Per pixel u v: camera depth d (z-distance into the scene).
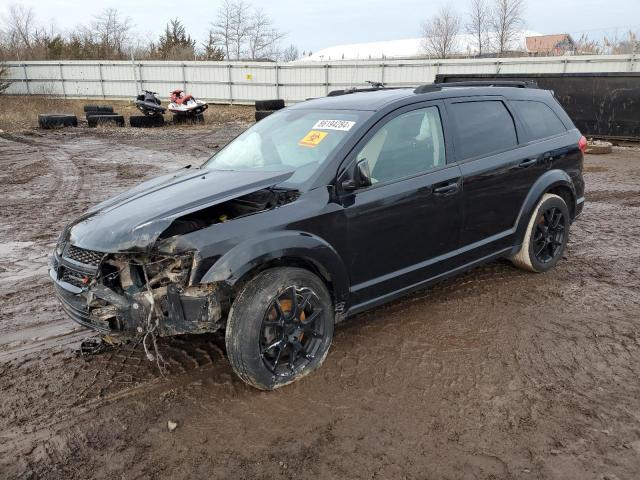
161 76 29.92
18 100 27.67
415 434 2.90
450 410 3.10
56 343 4.04
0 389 3.44
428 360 3.64
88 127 20.36
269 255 3.14
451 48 47.44
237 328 3.12
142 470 2.71
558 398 3.18
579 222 7.02
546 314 4.29
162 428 3.02
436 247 4.11
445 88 4.39
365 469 2.66
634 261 5.47
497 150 4.50
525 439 2.84
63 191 9.45
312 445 2.84
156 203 3.47
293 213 3.31
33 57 40.03
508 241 4.68
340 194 3.52
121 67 30.06
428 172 3.98
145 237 3.06
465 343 3.85
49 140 16.64
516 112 4.80
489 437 2.86
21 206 8.36
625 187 9.21
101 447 2.88
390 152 3.83
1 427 3.06
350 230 3.54
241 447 2.85
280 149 4.00
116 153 13.91
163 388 3.40
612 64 21.17
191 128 20.36
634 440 2.80
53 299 4.86
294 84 28.12
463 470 2.63
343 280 3.56
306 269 3.56
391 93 4.25
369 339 3.93
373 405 3.17
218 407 3.19
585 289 4.76
